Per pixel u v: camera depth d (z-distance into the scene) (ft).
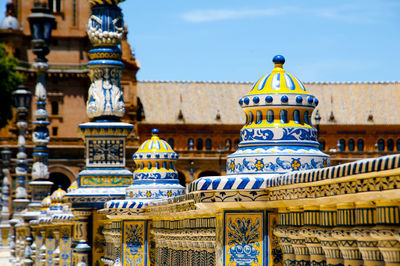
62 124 423.64
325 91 503.61
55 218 103.86
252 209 35.94
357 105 495.00
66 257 106.42
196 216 45.75
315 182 29.91
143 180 66.03
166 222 56.85
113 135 82.48
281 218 35.35
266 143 37.35
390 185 24.93
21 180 212.43
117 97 83.56
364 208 27.63
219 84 510.58
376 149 485.56
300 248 33.73
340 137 487.20
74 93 426.10
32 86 422.00
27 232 157.58
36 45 161.17
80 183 82.38
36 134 162.81
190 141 482.28
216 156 479.00
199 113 488.44
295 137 37.35
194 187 36.50
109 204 64.75
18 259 181.47
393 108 493.36
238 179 35.58
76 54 424.87
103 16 83.35
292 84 37.93
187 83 508.94
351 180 27.30
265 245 35.68
